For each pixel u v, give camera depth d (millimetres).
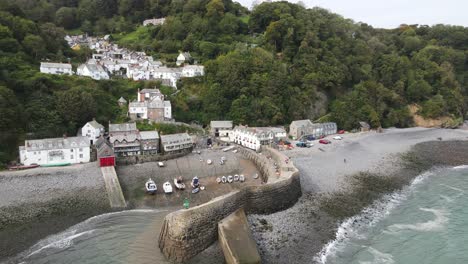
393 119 115625
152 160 67125
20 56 87125
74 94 74875
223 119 93500
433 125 119500
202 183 59312
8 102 64312
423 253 39906
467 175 69938
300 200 52219
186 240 36688
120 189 53156
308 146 81188
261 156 70062
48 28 115562
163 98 90812
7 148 60594
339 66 117562
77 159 62625
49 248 38094
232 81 97562
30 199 48000
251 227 42906
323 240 41469
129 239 40406
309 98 105438
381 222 47344
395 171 68500
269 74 102062
